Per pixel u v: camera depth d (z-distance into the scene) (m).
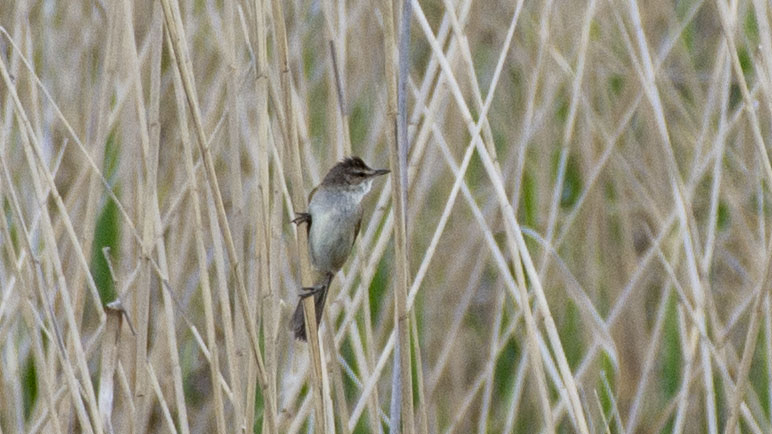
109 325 7.30
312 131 10.62
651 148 10.41
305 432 9.11
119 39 8.10
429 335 10.16
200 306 10.11
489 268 10.56
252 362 6.83
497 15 11.17
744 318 10.12
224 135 9.80
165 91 10.06
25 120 7.06
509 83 10.96
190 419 9.80
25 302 7.01
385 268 9.91
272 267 7.25
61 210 7.10
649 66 8.59
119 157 9.79
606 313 10.26
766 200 10.27
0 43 8.02
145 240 7.39
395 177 6.13
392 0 6.05
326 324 7.25
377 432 7.69
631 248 10.07
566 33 10.62
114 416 9.24
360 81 10.38
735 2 7.52
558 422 8.65
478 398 9.98
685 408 8.22
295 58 10.32
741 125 10.32
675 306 9.85
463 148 10.41
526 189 10.31
